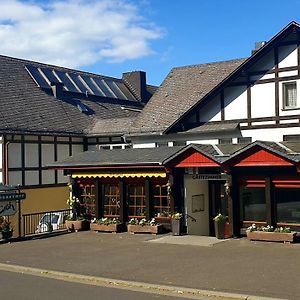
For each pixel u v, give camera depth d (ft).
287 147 54.29
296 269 36.91
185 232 58.13
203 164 54.80
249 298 29.86
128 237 57.11
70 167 65.77
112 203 64.28
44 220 68.49
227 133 70.28
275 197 51.55
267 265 38.68
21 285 35.78
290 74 65.62
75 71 114.32
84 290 33.68
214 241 51.52
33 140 85.15
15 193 59.88
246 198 53.72
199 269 38.34
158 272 38.01
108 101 112.68
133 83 125.18
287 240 48.57
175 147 66.49
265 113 67.51
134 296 31.63
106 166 62.59
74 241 55.98
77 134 92.43
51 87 100.53
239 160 52.13
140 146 80.02
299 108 65.00
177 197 58.34
